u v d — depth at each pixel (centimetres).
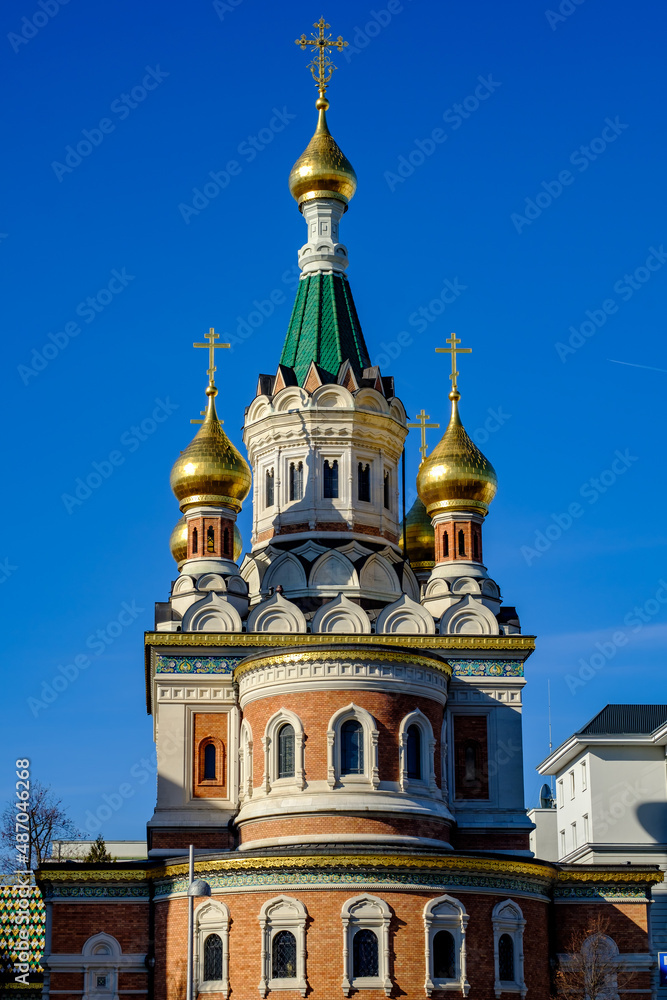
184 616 7012
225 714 6894
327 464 7656
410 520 8494
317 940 5809
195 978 6009
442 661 6581
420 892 5906
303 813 6191
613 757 9238
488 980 5978
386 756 6309
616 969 6538
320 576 7275
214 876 6050
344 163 8275
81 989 6381
